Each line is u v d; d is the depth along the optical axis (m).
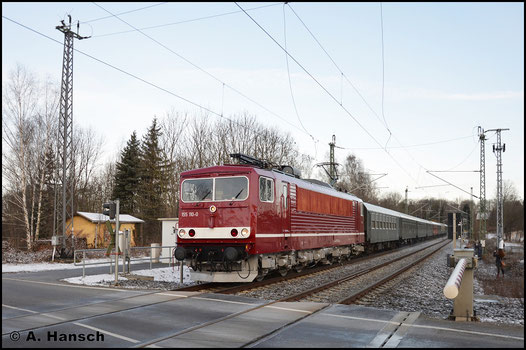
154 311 10.09
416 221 57.44
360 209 30.34
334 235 23.97
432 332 8.42
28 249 34.09
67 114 29.61
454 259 10.66
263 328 8.57
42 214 42.28
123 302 11.19
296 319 9.35
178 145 51.09
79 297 12.02
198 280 15.42
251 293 13.62
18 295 12.41
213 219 15.29
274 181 16.59
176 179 49.50
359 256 33.81
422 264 27.86
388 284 17.45
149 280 16.95
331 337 7.99
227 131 46.06
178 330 8.39
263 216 15.62
